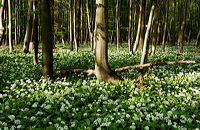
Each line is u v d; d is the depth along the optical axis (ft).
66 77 30.78
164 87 25.64
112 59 48.80
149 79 29.12
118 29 66.95
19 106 20.25
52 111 18.94
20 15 90.38
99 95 23.38
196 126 16.51
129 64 42.34
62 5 87.81
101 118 17.58
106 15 26.89
